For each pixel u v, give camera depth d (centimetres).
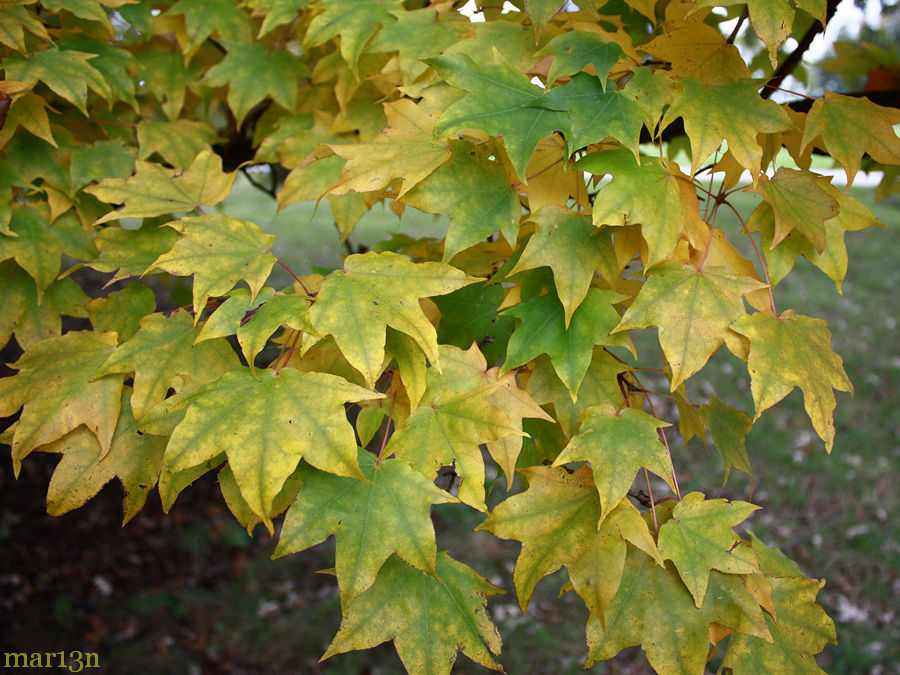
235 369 48
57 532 163
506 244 60
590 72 53
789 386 49
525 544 49
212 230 50
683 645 48
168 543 164
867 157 77
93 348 53
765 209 54
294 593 153
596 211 48
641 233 50
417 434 49
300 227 341
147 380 50
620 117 49
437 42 60
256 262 49
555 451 56
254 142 77
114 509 175
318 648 139
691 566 48
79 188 62
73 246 62
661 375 223
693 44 52
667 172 50
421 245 70
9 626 137
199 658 135
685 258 52
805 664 50
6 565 152
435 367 47
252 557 162
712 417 58
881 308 277
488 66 50
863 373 228
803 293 290
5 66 58
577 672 134
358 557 46
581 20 58
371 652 140
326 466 45
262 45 72
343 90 66
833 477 182
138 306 57
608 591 47
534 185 53
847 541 163
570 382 50
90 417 50
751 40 78
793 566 57
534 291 54
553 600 152
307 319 47
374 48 61
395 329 50
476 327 58
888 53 78
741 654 50
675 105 50
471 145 52
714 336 49
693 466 187
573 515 49
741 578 49
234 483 49
